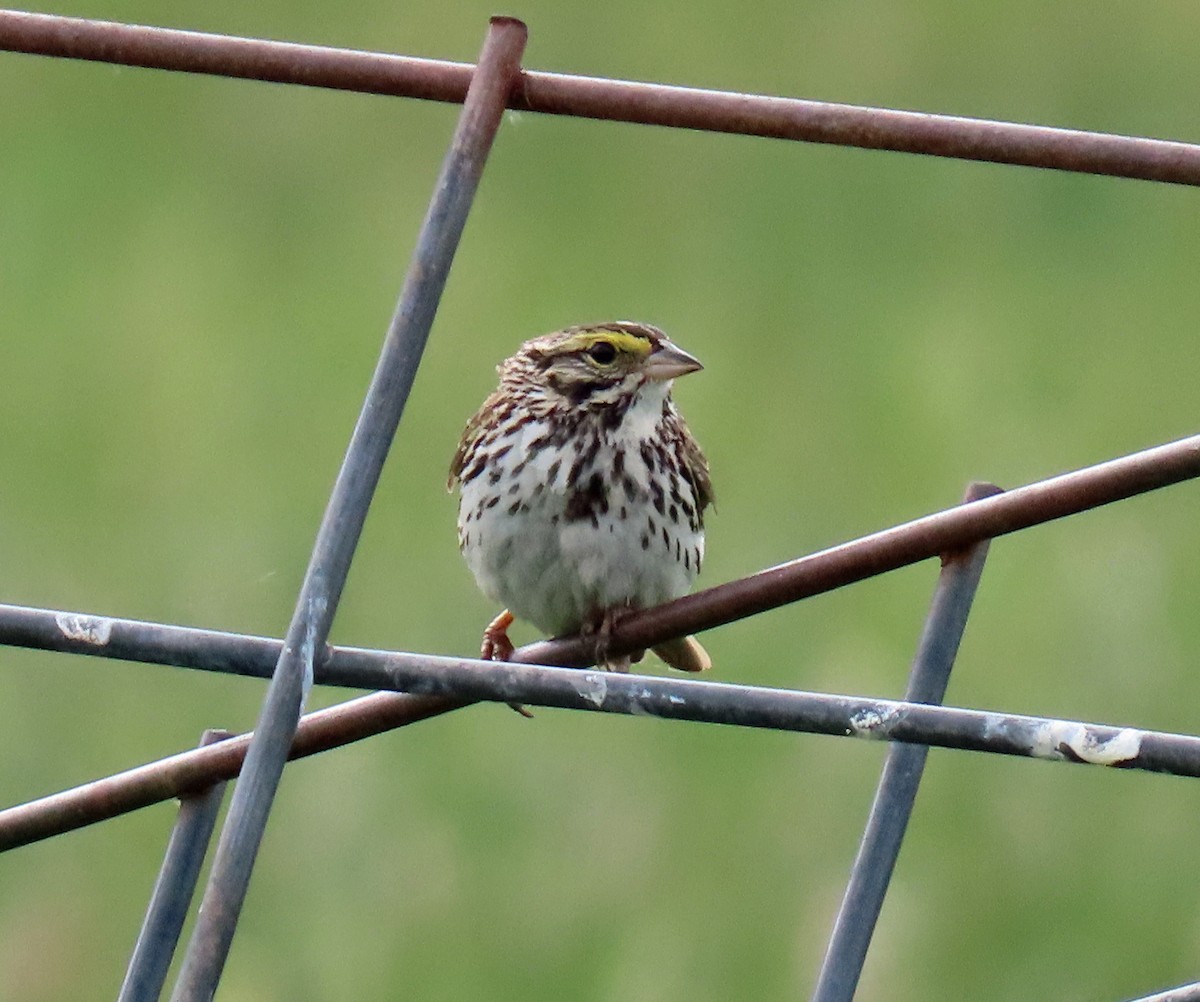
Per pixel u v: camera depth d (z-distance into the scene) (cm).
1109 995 1257
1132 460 666
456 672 636
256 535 1470
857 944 693
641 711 633
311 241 1680
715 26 1905
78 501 1493
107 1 1905
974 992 1273
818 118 689
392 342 652
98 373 1574
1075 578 1439
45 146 1769
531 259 1669
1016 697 1388
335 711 687
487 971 1247
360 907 1278
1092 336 1623
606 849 1295
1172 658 1392
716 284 1661
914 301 1647
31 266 1661
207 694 1359
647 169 1756
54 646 645
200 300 1627
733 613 727
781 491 1501
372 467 644
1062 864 1298
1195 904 1283
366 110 1788
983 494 697
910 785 696
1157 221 1731
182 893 687
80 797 688
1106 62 1886
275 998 1247
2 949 1284
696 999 1245
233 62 702
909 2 1938
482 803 1301
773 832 1295
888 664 1362
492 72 679
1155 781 1305
